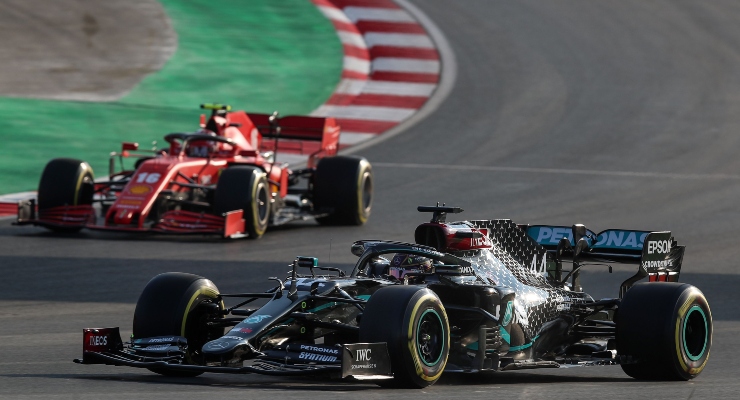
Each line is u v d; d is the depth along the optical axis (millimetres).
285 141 82250
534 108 91375
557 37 111000
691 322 28812
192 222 54250
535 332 29625
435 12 117625
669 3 123562
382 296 24938
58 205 56219
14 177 68812
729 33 113562
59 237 55250
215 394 23578
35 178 69062
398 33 109750
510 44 108625
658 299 28312
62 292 42469
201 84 93188
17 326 36281
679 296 28250
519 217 60781
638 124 87125
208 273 46625
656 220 60844
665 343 27844
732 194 68000
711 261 51406
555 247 33375
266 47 103562
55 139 77125
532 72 100938
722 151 80062
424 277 28734
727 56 106500
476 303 27703
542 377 29562
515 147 80875
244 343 24562
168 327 27141
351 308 28141
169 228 53906
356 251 29562
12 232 56594
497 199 65812
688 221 60844
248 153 58281
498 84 97625
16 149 74250
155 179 54688
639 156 78688
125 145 58719
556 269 32969
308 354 25359
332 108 90000
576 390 26375
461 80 98438
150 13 111250
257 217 55094
